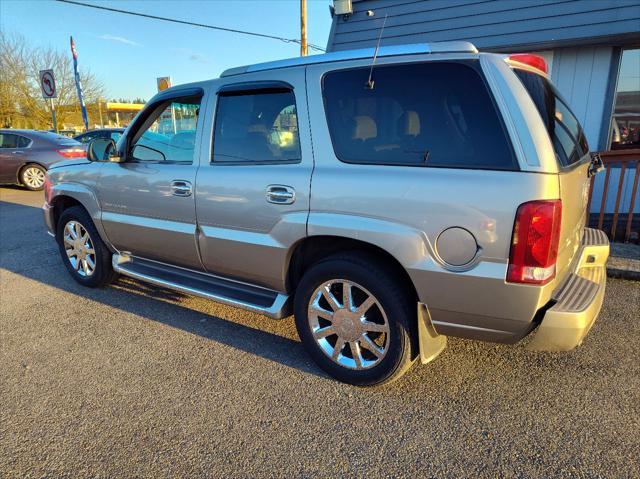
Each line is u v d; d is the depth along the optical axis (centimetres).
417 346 267
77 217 440
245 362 321
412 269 242
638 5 614
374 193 250
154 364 320
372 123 261
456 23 741
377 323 273
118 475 221
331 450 236
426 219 236
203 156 331
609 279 474
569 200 239
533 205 213
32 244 657
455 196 229
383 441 241
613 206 693
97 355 334
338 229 262
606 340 343
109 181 396
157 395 284
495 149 226
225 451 236
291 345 345
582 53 680
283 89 293
